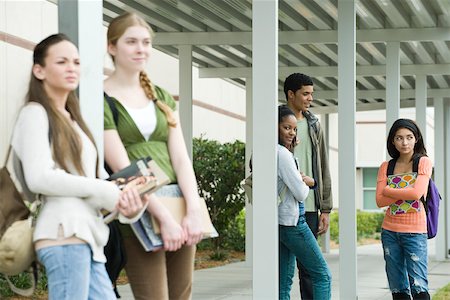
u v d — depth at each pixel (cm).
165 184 442
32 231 411
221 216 1953
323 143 852
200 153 1923
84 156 423
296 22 1403
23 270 418
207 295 1227
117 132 486
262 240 709
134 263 490
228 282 1422
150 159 446
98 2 472
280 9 1288
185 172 495
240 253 2058
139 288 491
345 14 1019
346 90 1016
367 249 2636
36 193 411
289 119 778
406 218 852
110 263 473
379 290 1303
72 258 408
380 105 2500
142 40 491
